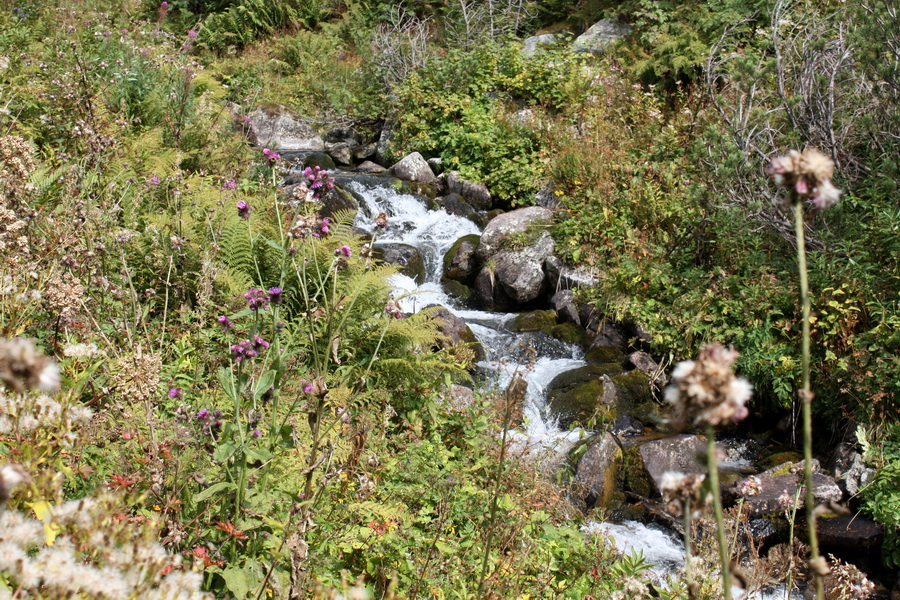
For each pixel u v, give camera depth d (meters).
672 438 5.41
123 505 1.80
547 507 3.79
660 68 10.62
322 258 4.98
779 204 6.02
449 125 10.37
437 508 3.36
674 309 6.61
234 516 2.49
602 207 7.81
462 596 2.77
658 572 4.32
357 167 10.51
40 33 9.20
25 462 1.73
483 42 12.67
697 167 7.44
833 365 5.46
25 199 3.75
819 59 6.52
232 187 5.62
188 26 15.95
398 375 4.60
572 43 13.46
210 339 4.30
